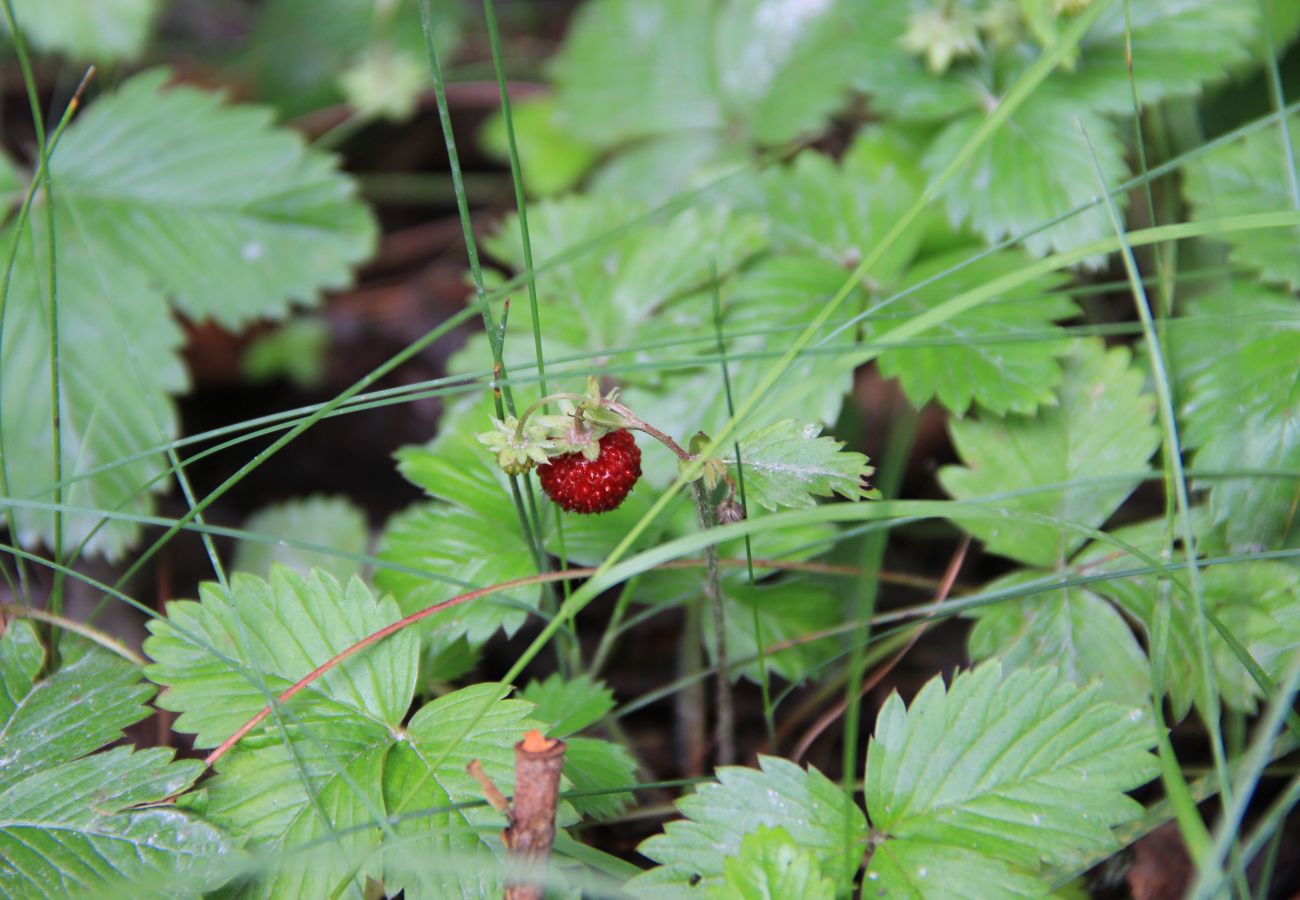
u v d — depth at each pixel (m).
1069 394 0.49
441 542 0.48
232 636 0.46
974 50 0.52
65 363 0.52
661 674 0.52
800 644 0.49
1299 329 0.48
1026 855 0.43
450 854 0.43
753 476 0.44
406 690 0.45
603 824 0.48
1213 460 0.48
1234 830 0.41
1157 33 0.51
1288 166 0.48
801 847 0.44
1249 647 0.46
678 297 0.51
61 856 0.43
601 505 0.44
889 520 0.47
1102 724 0.44
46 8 0.61
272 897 0.43
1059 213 0.50
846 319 0.50
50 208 0.48
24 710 0.45
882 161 0.54
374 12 0.74
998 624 0.47
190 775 0.44
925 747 0.44
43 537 0.51
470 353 0.51
